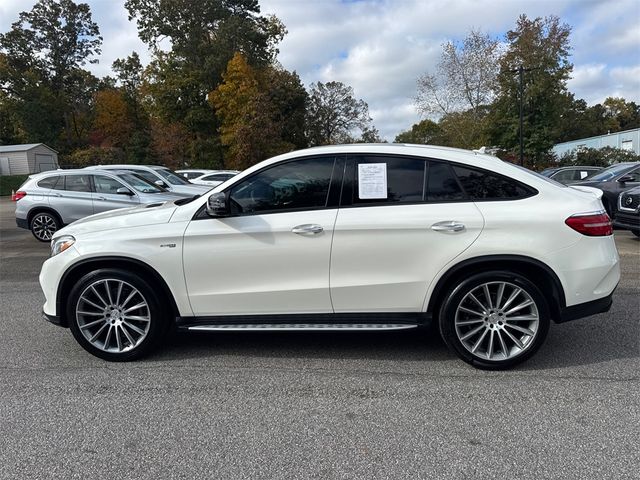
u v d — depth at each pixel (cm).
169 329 430
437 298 389
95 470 270
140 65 6462
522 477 258
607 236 388
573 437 295
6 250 1033
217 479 261
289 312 400
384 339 466
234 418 325
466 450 284
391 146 400
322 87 6166
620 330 478
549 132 3691
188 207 407
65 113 6309
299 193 396
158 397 355
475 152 414
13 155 5006
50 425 318
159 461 278
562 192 388
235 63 4128
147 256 398
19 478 263
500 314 386
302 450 287
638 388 357
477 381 374
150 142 4850
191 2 4319
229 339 471
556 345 443
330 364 411
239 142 3916
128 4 4431
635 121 8762
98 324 421
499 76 3678
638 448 282
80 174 1116
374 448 288
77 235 413
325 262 387
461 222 374
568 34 3662
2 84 5875
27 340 477
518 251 370
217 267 396
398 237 379
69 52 6284
